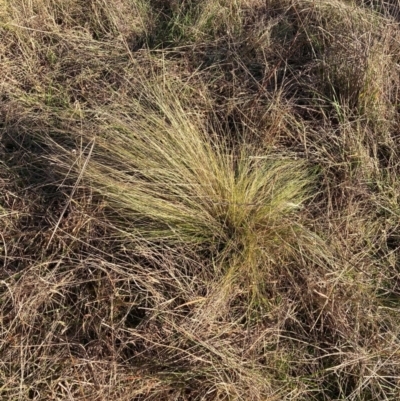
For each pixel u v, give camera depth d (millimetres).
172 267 1988
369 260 2125
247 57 2891
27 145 2434
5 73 2705
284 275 2025
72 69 2781
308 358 1900
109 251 2035
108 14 3029
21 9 2928
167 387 1771
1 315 1892
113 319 1912
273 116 2479
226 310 1937
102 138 2207
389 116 2518
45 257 2016
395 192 2283
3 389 1740
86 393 1756
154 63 2797
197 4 3141
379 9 3191
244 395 1754
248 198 2117
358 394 1796
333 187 2311
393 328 1937
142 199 2043
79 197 2119
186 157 2129
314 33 2984
